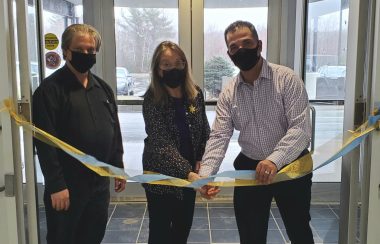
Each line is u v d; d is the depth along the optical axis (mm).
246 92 1813
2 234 1628
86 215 2000
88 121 1863
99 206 2014
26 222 1722
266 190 1851
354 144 1592
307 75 3182
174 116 1927
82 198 1898
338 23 2865
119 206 3619
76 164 1870
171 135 1926
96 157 1902
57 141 1675
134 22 3516
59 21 3219
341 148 1630
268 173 1627
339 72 2906
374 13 1552
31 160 1668
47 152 1757
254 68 1770
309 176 1831
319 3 3062
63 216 1860
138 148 3641
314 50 3133
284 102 1753
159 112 1901
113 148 2062
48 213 1870
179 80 1906
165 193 1918
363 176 1643
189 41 3514
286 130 1798
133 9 3498
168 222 1982
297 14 3316
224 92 1920
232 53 1753
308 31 3160
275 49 3504
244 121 1831
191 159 1999
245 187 1867
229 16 3492
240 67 1758
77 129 1833
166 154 1864
